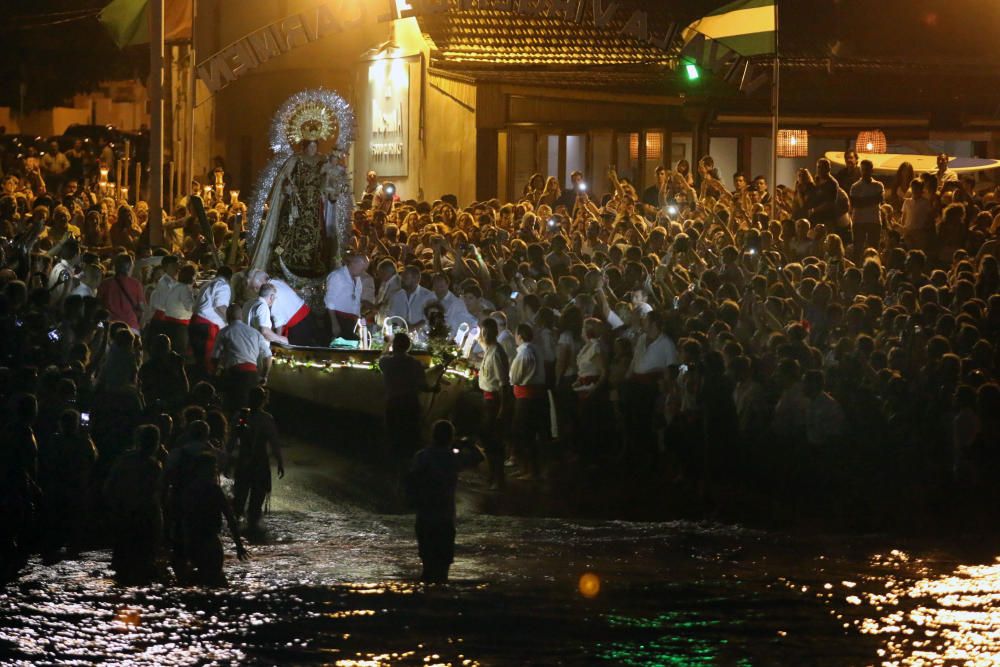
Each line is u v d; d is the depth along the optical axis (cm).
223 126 10838
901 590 3319
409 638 2938
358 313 5403
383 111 9444
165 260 5106
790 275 5238
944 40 8962
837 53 8844
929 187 6397
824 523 4084
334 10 7200
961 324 4453
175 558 3403
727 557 3641
